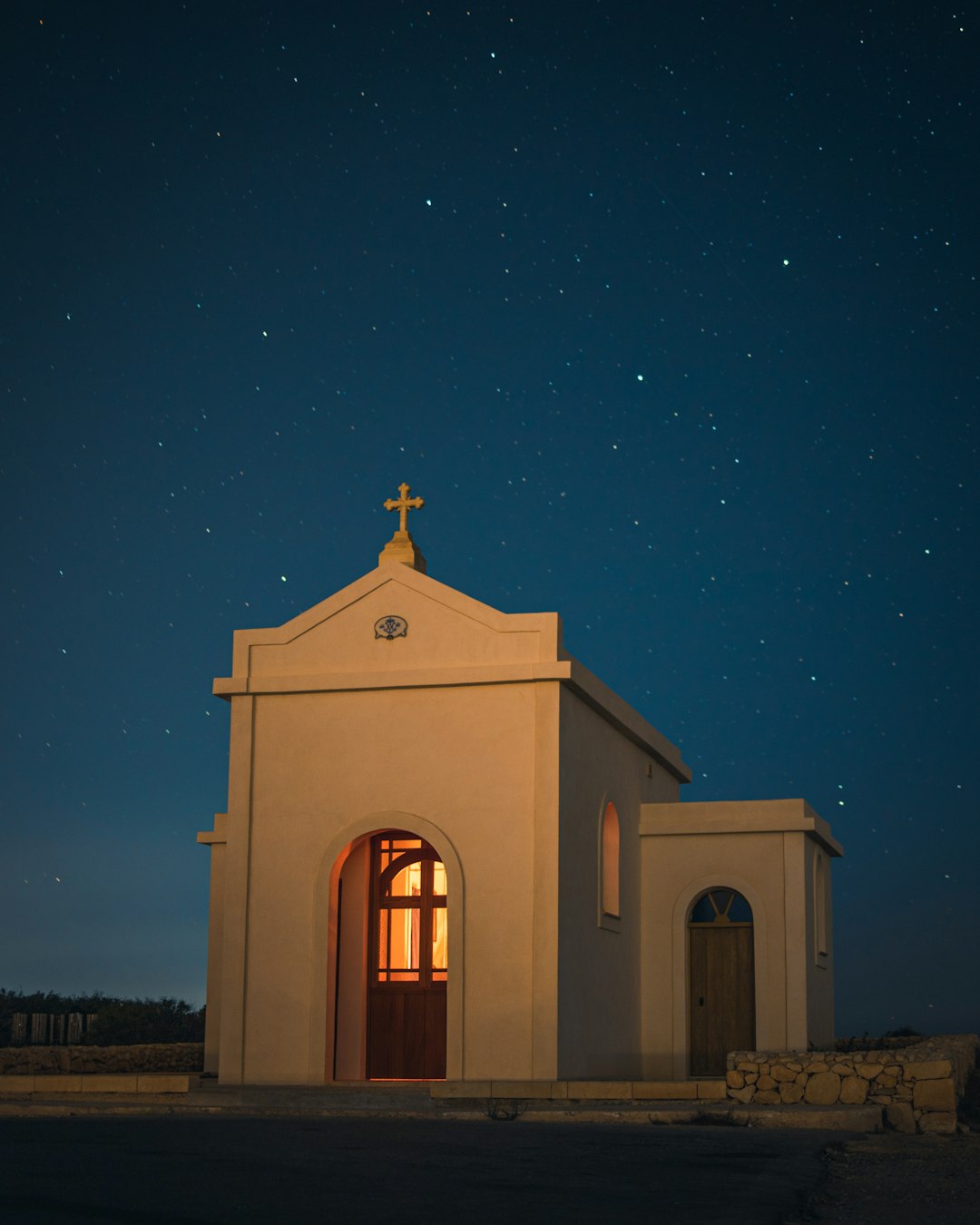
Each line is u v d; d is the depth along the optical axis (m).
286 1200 7.50
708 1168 9.52
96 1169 8.55
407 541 18.97
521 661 17.52
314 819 17.81
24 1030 25.73
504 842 17.11
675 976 20.33
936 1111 13.67
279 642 18.41
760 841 20.44
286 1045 17.28
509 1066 16.55
